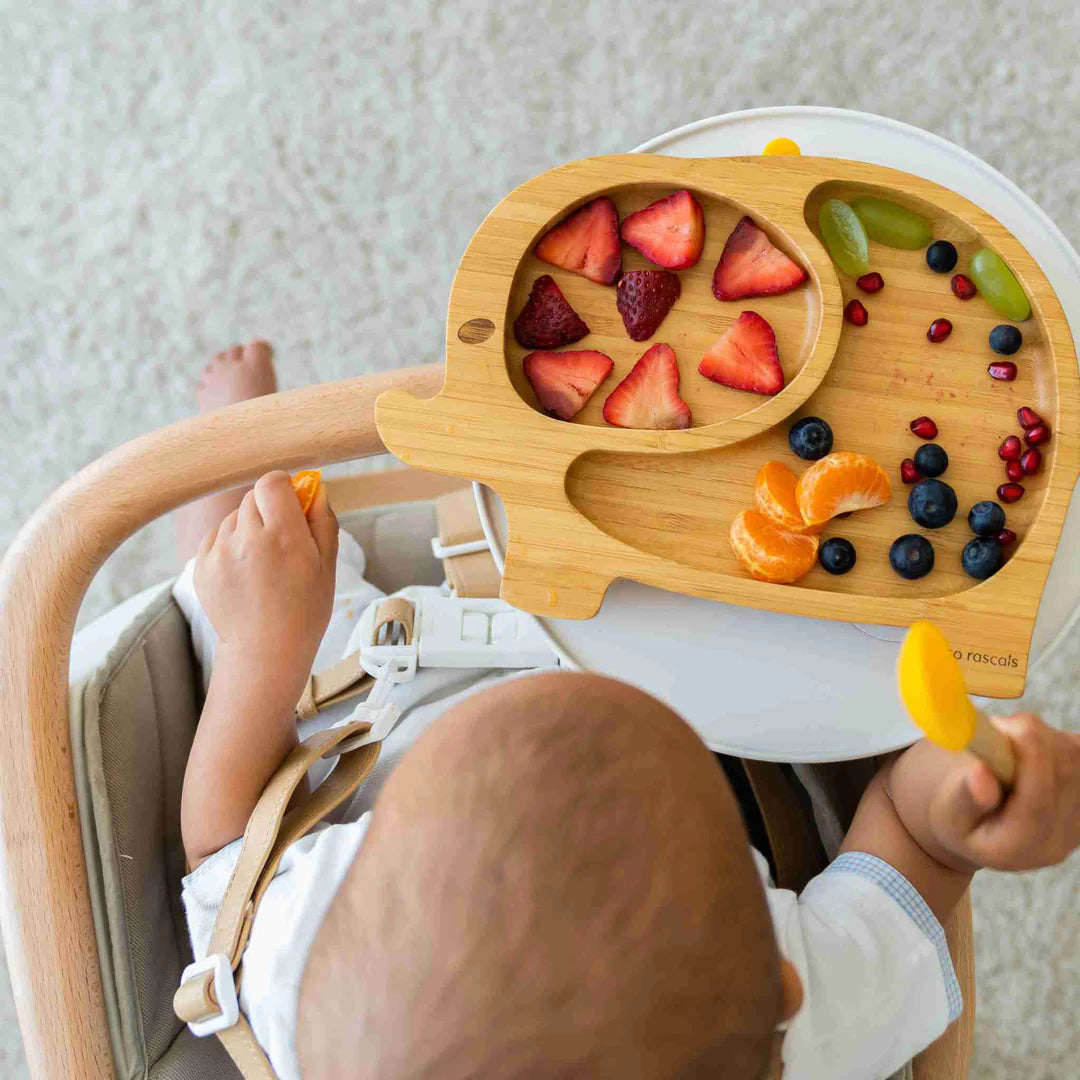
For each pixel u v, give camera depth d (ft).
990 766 1.61
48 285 4.47
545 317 1.90
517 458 1.82
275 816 1.99
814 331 1.92
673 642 1.89
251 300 4.42
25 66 4.51
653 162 1.90
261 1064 1.88
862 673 1.88
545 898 1.20
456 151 4.39
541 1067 1.19
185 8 4.49
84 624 4.27
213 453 1.92
